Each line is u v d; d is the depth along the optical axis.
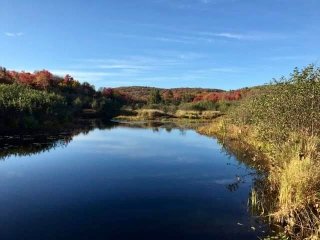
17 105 39.72
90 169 21.62
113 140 36.38
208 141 35.97
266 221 12.97
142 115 81.50
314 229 10.81
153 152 28.44
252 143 28.67
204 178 19.45
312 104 18.62
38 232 12.10
